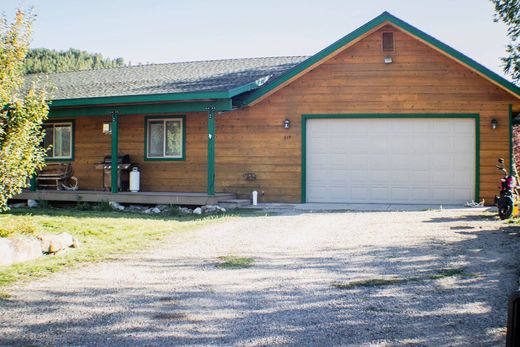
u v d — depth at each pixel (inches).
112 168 575.2
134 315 192.1
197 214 490.6
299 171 568.1
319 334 171.6
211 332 174.6
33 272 254.2
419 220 420.5
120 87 613.0
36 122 355.3
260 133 577.3
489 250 294.5
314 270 257.1
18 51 343.3
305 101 567.2
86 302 207.8
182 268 263.6
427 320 183.8
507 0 585.0
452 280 234.4
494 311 191.9
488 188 539.8
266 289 224.5
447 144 548.1
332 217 448.5
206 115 606.2
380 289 222.4
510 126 536.7
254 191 560.1
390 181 557.3
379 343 163.6
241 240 339.9
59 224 397.4
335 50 552.7
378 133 558.3
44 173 658.2
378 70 555.8
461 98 543.8
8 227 300.5
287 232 370.0
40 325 182.4
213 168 538.6
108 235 356.2
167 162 620.4
